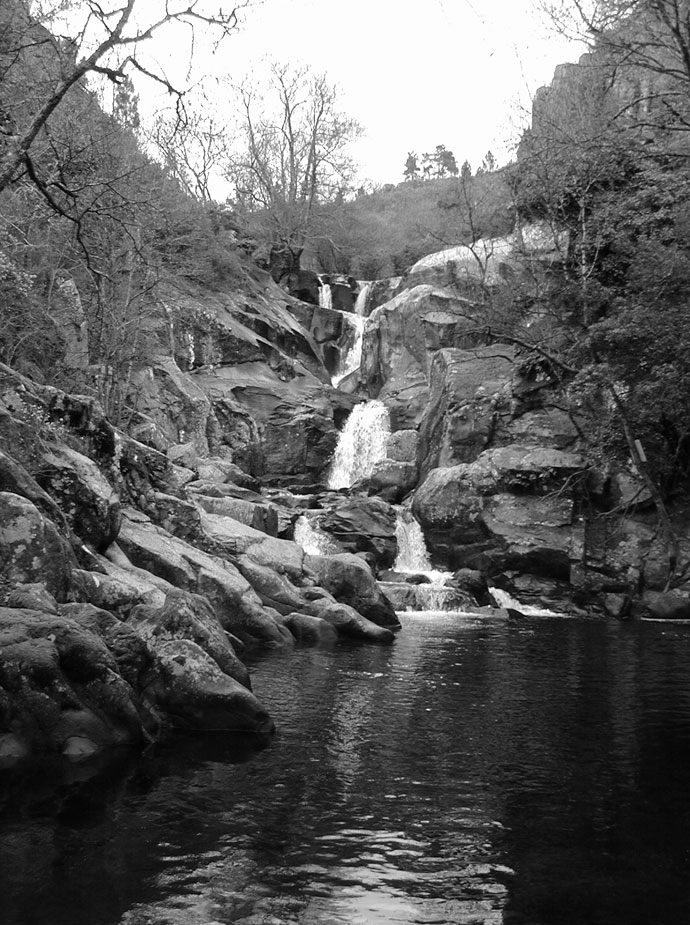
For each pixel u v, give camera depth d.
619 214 24.16
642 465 23.92
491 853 5.74
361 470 34.66
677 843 5.98
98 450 15.39
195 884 5.04
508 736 8.99
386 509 26.86
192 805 6.43
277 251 48.12
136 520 15.48
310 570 18.05
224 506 21.09
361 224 57.69
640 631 19.31
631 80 18.55
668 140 20.19
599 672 13.27
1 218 14.95
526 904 4.96
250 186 51.44
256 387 35.16
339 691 11.11
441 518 25.95
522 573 24.39
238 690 8.70
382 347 38.97
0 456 11.18
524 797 6.95
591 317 27.06
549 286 30.86
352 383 40.50
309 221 52.41
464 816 6.45
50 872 5.12
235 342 36.12
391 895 5.03
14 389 13.41
